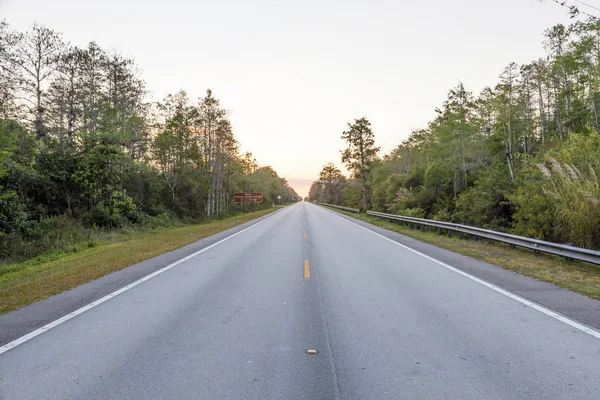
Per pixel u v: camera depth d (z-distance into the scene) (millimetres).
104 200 25719
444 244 13688
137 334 4594
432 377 3375
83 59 27766
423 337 4398
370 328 4734
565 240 12281
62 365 3703
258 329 4734
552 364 3629
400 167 60188
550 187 13164
